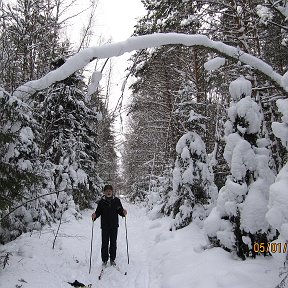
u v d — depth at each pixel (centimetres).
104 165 2673
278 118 803
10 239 815
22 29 1084
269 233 562
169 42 493
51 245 780
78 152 1566
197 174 987
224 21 1037
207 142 1232
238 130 630
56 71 516
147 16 984
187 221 972
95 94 1586
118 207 750
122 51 483
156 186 2139
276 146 721
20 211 854
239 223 587
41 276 571
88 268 693
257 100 724
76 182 1444
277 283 455
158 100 1731
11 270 575
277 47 977
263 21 764
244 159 603
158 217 1419
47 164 1141
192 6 955
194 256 649
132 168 3212
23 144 685
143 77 1048
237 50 520
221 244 613
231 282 479
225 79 945
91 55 483
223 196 632
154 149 2431
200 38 504
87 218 1453
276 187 409
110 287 599
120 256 822
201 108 1129
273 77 530
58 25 1245
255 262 535
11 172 568
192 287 513
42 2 1205
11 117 549
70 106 1481
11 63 888
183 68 1360
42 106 1041
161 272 652
